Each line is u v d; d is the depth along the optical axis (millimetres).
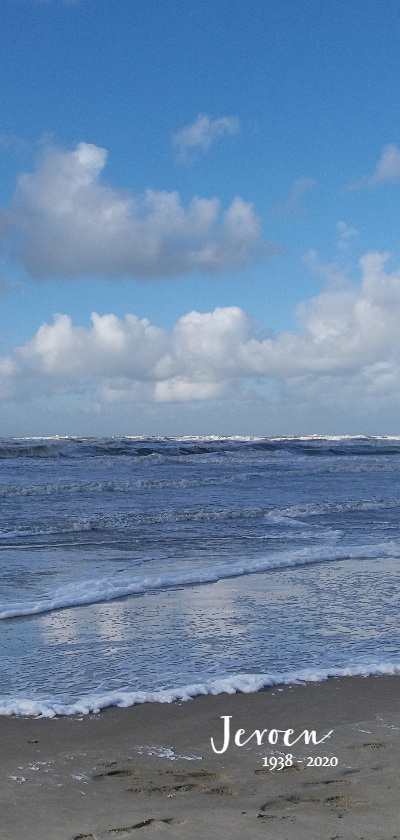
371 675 6004
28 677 5941
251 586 9812
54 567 10938
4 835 3307
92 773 4051
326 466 33469
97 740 4578
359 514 17891
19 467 31531
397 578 10406
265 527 15469
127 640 7117
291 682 5801
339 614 8234
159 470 31641
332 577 10445
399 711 5160
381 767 4129
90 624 7758
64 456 38656
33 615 8172
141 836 3307
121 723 4895
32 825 3408
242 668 6219
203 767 4137
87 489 22969
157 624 7766
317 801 3674
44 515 16859
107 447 41562
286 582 10078
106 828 3385
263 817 3494
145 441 46938
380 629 7562
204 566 11062
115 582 9750
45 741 4551
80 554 12086
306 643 7027
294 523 16109
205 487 24547
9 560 11477
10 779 3949
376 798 3711
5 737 4609
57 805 3627
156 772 4066
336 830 3352
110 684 5781
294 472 30906
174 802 3662
